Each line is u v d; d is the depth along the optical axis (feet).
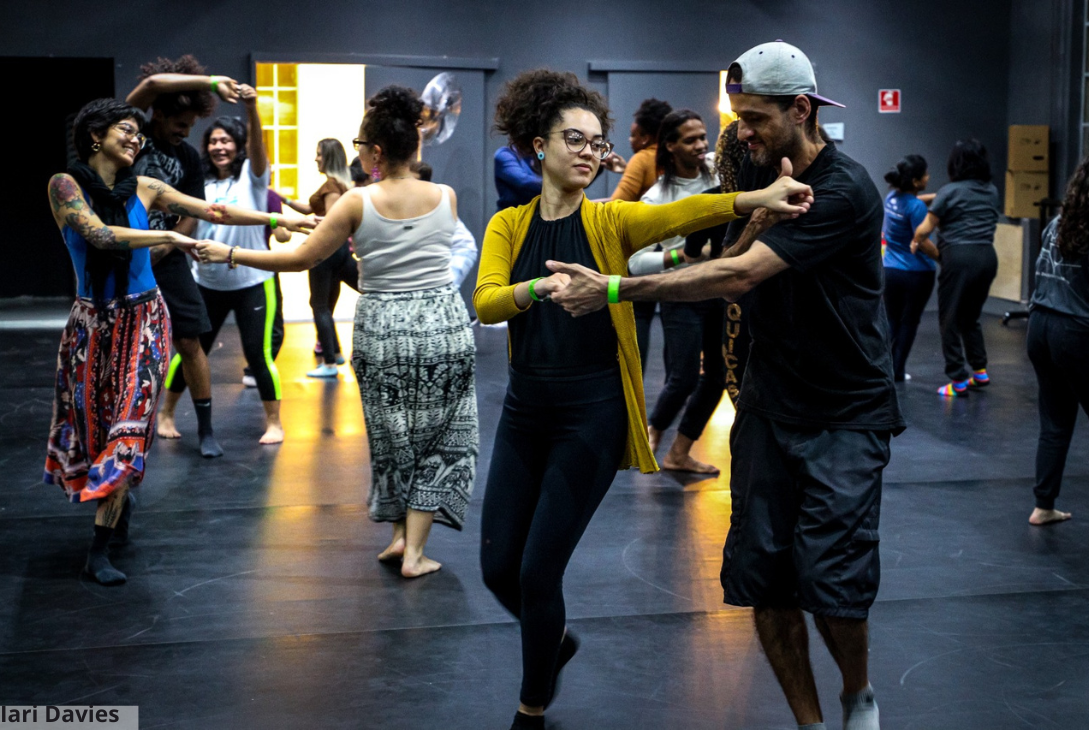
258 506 16.61
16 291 41.98
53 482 14.02
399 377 13.30
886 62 41.24
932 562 14.17
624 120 39.32
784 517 8.80
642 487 17.62
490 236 9.58
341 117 38.29
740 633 11.91
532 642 9.16
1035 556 14.39
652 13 39.32
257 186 19.99
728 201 8.43
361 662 11.14
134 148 13.50
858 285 8.51
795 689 8.87
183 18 36.63
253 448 20.04
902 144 41.75
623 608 12.62
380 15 37.65
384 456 13.69
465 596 13.00
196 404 19.30
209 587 13.28
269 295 20.16
